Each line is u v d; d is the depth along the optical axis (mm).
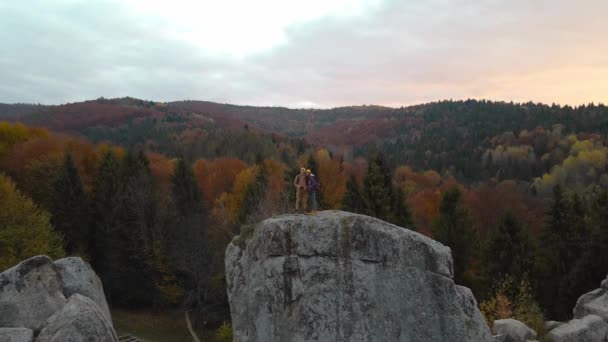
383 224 12812
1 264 27453
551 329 19562
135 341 32156
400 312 11891
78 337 9516
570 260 29781
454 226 34750
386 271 12164
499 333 18062
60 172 40938
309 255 12305
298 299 11945
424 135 158625
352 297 11867
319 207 35500
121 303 41125
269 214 31781
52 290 11844
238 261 14008
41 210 38969
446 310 12180
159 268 38188
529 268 30078
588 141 97812
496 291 26391
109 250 40438
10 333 10023
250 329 12477
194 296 39438
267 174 45250
